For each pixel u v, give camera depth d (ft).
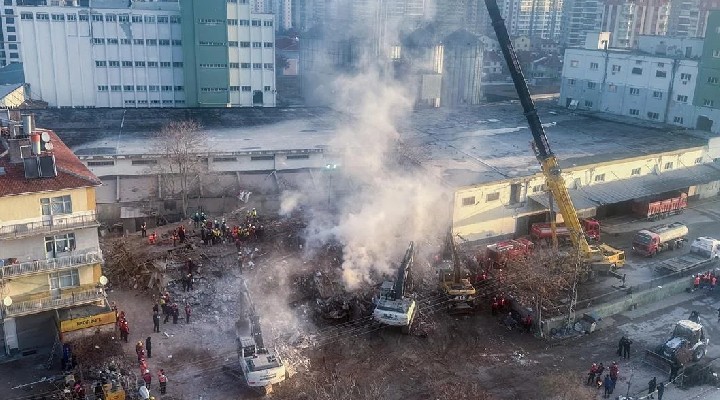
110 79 370.12
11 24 530.27
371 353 152.87
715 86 305.94
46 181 141.90
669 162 267.80
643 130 312.09
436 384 142.10
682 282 192.34
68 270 148.25
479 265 194.80
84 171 151.84
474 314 172.96
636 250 217.77
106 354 143.95
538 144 182.80
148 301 170.50
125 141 248.52
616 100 357.41
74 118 287.69
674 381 145.18
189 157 230.07
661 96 334.65
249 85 391.04
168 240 202.28
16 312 141.38
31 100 353.31
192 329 158.51
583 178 240.53
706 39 308.60
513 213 220.43
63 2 424.46
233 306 167.43
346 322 164.25
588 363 153.28
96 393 129.80
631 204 257.34
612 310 176.55
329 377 142.72
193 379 139.74
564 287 179.22
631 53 351.67
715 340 164.86
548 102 401.49
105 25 360.48
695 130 312.71
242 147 247.91
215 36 369.30
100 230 210.59
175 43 374.84
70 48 358.84
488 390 141.18
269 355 137.69
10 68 442.91
